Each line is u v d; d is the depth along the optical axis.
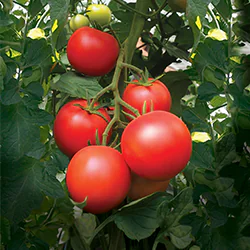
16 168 0.50
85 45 0.56
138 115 0.52
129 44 0.59
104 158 0.49
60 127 0.55
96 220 0.58
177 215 0.56
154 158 0.47
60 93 0.66
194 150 0.57
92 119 0.54
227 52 0.54
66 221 0.55
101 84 0.67
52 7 0.47
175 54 0.69
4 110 0.50
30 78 0.53
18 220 0.49
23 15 0.65
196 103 0.57
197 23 0.46
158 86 0.56
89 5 0.68
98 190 0.48
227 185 0.56
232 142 0.56
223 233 0.56
